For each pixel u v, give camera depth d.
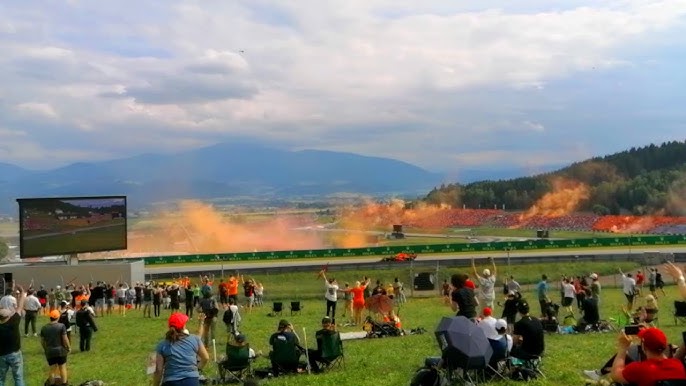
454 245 84.31
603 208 192.38
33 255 57.59
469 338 13.59
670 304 38.84
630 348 11.47
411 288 53.97
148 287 40.84
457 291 15.48
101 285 41.91
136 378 18.62
